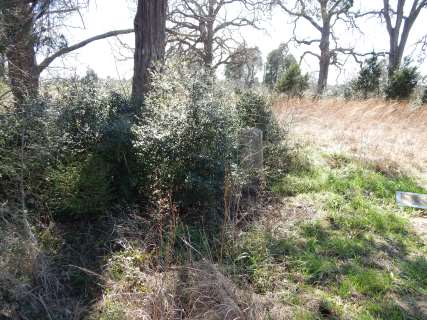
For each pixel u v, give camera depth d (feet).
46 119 12.59
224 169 12.94
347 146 24.58
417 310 9.31
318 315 9.06
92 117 14.66
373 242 12.88
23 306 9.37
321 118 33.76
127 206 13.70
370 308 9.39
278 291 10.07
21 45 18.24
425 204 16.20
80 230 12.78
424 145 25.46
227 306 8.55
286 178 18.75
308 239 12.82
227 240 11.93
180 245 11.75
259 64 57.72
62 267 11.00
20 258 10.09
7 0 17.03
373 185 18.13
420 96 50.47
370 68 57.52
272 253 11.78
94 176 12.75
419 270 11.05
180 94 14.10
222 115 13.55
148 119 13.98
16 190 11.88
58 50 23.12
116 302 9.32
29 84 15.67
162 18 22.12
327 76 89.76
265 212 14.38
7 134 11.96
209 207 13.61
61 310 9.45
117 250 11.81
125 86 23.03
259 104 21.30
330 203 15.93
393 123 32.24
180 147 13.00
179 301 9.14
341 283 10.41
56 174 12.42
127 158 14.21
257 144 16.99
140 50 22.06
